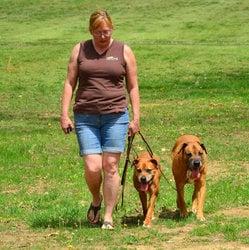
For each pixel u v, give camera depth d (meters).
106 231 10.14
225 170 15.35
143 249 9.23
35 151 18.05
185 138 11.38
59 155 17.56
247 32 53.56
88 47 10.14
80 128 10.16
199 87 32.88
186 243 9.48
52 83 36.25
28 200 12.77
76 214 11.17
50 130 22.23
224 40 51.22
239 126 21.75
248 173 15.00
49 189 13.81
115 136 10.12
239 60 41.28
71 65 10.19
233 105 26.81
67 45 48.38
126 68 10.16
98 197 10.52
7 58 43.16
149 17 60.19
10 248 9.49
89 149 10.14
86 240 9.70
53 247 9.47
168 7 63.50
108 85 10.07
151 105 28.09
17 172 15.40
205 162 11.04
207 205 11.70
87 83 10.10
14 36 55.31
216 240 9.58
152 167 10.47
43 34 55.72
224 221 10.60
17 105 29.44
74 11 64.69
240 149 17.81
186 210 11.20
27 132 21.80
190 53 43.44
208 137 19.81
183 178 11.02
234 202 12.05
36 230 10.48
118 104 10.12
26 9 66.06
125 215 11.30
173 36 53.19
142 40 51.78
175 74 38.09
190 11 61.47
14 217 11.47
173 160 11.17
